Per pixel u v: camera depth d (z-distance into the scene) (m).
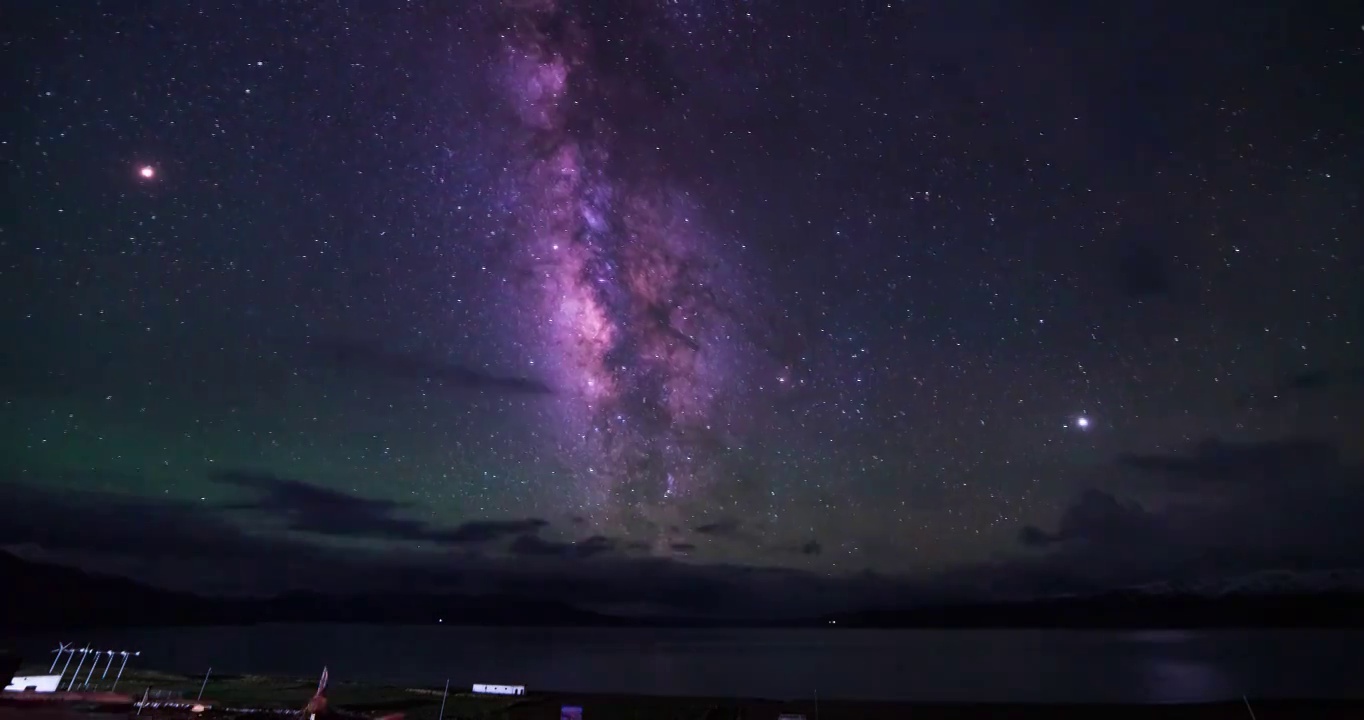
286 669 30.56
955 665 36.56
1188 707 15.66
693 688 27.75
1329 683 26.81
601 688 27.55
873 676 31.55
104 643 35.88
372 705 15.48
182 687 16.94
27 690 14.02
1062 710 15.50
